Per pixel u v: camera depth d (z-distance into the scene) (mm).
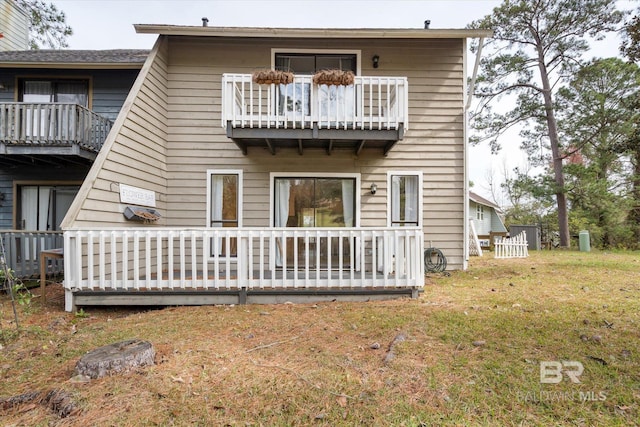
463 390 2436
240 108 6891
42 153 7195
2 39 10203
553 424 2070
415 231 5125
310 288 5047
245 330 3750
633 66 12688
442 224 7645
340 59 7754
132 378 2600
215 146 7477
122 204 5648
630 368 2703
